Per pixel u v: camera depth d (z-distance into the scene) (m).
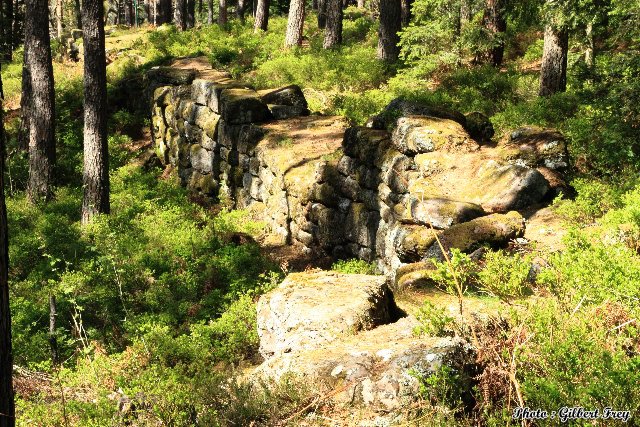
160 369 6.61
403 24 27.67
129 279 10.75
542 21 13.37
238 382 5.33
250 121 16.22
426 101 15.55
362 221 11.82
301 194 13.23
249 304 8.89
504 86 15.95
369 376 4.31
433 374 4.15
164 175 19.53
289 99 17.36
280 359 4.98
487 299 6.04
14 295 10.81
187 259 11.89
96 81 14.12
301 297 6.01
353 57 21.64
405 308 6.48
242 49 26.09
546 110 12.48
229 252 12.10
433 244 8.48
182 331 9.16
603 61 14.66
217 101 17.02
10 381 3.82
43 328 9.31
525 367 4.08
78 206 16.39
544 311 4.46
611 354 3.82
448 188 9.85
